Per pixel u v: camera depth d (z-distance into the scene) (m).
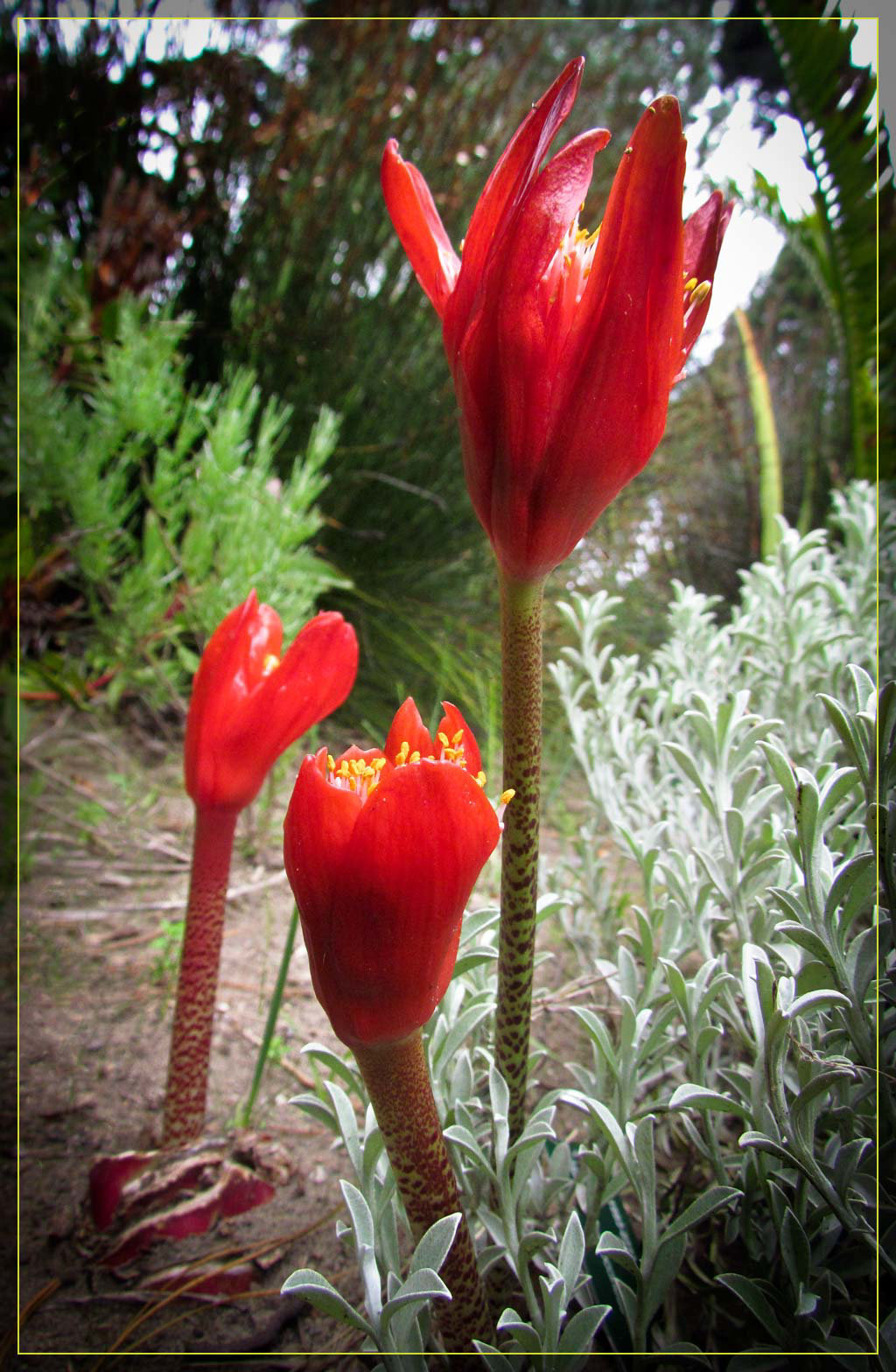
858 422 0.77
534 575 0.21
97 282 0.76
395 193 0.22
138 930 0.51
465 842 0.18
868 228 0.71
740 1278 0.26
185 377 0.90
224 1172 0.33
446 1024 0.31
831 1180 0.25
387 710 0.80
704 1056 0.29
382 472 0.92
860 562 0.51
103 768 0.67
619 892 0.53
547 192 0.18
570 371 0.19
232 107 0.90
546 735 0.75
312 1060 0.35
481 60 1.02
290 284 0.92
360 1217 0.25
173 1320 0.30
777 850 0.32
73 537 0.64
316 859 0.19
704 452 1.20
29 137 0.66
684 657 0.52
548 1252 0.29
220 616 0.61
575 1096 0.27
